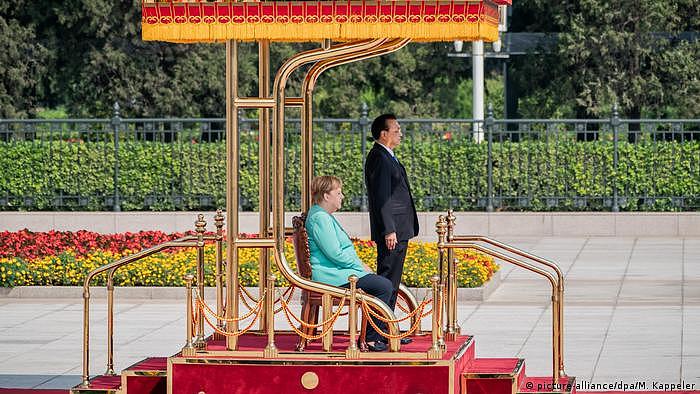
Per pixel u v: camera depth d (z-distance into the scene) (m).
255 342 24.64
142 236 46.84
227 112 23.06
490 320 36.00
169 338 33.38
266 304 23.34
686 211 61.69
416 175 62.84
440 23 22.12
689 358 30.03
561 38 79.56
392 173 25.81
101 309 38.47
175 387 22.58
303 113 26.30
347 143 64.06
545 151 62.44
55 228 61.19
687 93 79.38
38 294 40.81
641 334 33.41
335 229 23.80
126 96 82.06
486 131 62.81
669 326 34.66
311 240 23.73
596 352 30.91
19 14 82.69
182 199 63.75
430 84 92.50
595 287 42.69
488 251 24.20
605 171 62.03
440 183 62.75
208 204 64.00
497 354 30.64
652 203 62.03
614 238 59.06
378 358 22.25
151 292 40.62
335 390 22.25
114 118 63.56
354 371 22.19
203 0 22.41
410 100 92.25
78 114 84.50
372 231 25.92
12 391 26.97
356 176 62.53
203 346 22.97
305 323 23.12
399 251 25.83
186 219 60.97
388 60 89.44
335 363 22.22
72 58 83.31
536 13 83.19
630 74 80.06
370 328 24.00
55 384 27.75
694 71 78.81
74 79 83.44
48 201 64.12
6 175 64.06
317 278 23.56
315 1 22.27
